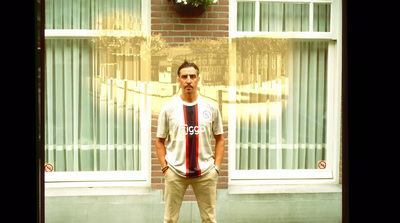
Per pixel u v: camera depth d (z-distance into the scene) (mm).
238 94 4746
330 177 4891
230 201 4605
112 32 4609
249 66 4758
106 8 4598
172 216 3766
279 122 4863
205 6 4453
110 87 4660
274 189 4719
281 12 4777
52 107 4656
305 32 4793
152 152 4586
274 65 4789
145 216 4562
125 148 4711
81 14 4590
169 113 3705
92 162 4723
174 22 4559
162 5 4539
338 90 4836
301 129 4891
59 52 4621
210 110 3736
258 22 4754
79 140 4703
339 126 4871
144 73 4629
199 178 3689
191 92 3711
